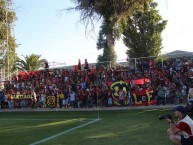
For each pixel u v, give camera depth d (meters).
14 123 21.03
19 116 25.67
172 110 23.66
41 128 17.98
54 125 19.08
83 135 14.87
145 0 37.19
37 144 13.16
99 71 33.47
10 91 33.84
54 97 31.08
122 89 28.95
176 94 27.20
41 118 23.38
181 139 8.41
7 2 34.69
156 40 47.25
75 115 24.44
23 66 57.47
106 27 37.31
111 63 37.41
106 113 24.69
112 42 38.69
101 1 35.38
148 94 28.25
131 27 47.59
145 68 32.91
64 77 34.66
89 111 26.84
